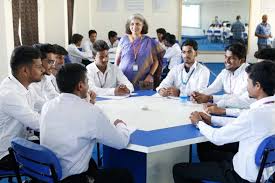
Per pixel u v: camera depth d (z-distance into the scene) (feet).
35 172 5.66
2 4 11.06
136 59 11.86
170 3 34.42
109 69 10.93
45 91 8.87
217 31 35.91
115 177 6.21
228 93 10.09
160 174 7.72
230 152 8.01
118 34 33.63
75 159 5.63
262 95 5.75
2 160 6.62
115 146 5.80
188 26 35.24
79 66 5.72
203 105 8.71
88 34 27.32
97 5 33.27
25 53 6.64
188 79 10.65
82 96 5.80
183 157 8.20
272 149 5.44
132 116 7.70
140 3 33.60
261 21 35.78
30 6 17.08
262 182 5.95
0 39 11.09
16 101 6.54
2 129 6.72
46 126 5.60
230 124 5.90
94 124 5.51
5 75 11.18
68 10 24.43
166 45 20.99
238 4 35.63
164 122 7.20
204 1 35.04
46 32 20.99
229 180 6.01
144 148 5.75
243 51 9.67
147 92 10.88
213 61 36.65
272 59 8.75
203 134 6.29
